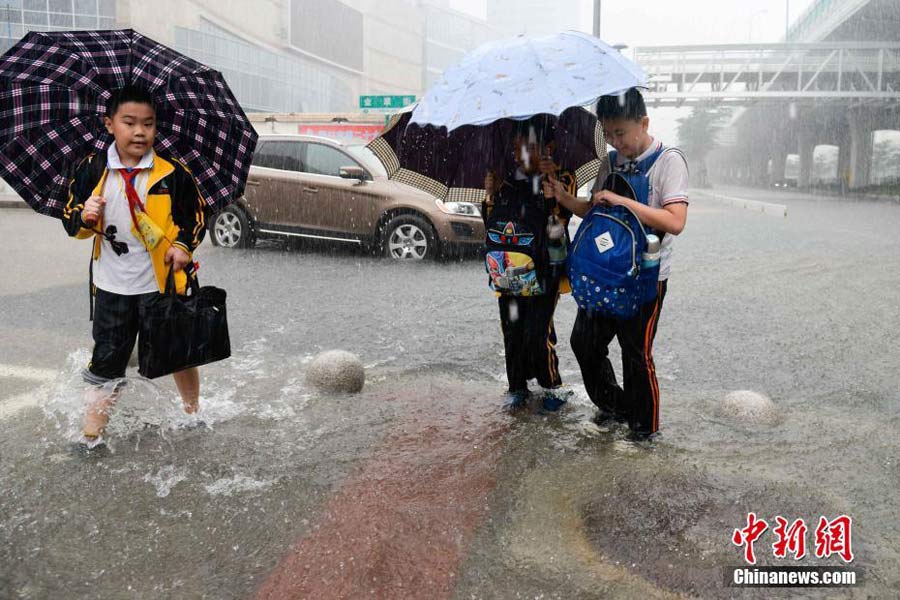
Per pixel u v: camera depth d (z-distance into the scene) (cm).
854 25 4359
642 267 341
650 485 321
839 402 451
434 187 403
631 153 346
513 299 404
